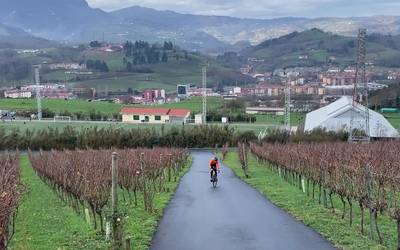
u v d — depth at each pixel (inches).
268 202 1074.7
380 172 909.8
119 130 3063.5
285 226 800.3
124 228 762.8
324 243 679.1
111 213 730.8
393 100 4758.9
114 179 679.7
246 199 1126.4
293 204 1032.8
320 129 3154.5
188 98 6860.2
